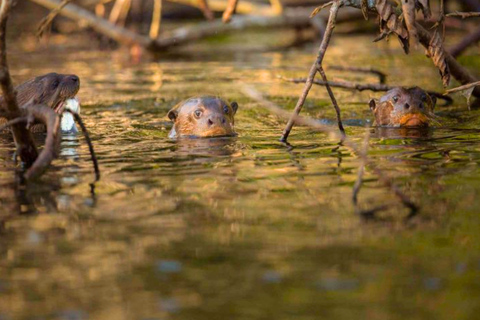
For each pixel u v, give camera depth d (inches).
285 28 1147.9
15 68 898.7
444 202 348.2
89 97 731.4
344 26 1194.0
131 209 349.7
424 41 509.7
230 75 858.8
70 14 1024.2
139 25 1210.0
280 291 262.7
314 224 324.2
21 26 1243.8
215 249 299.0
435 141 490.3
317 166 425.7
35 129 560.4
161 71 898.7
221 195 370.3
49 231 321.7
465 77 577.6
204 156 461.7
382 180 359.9
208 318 244.8
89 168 430.6
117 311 250.8
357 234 311.0
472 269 275.1
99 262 289.0
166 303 255.6
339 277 271.7
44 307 254.7
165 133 555.8
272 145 492.4
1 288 269.0
